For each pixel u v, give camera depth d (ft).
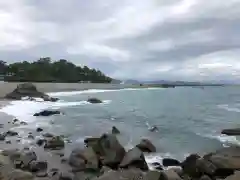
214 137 75.41
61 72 450.71
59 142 61.46
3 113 109.81
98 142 52.06
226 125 97.04
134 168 44.01
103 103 174.09
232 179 35.91
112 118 110.52
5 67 371.35
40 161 49.03
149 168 47.24
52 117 106.11
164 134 79.36
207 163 44.21
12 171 39.63
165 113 131.95
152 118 113.80
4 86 217.15
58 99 183.83
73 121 98.84
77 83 391.86
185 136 76.38
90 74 517.96
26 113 113.50
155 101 202.80
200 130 86.63
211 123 102.06
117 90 370.53
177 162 50.42
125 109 145.38
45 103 156.46
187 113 133.18
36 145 62.59
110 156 48.26
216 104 185.78
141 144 60.18
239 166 43.14
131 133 80.07
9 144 62.85
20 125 86.33
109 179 36.14
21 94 175.52
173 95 287.28
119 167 45.62
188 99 229.45
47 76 406.21
